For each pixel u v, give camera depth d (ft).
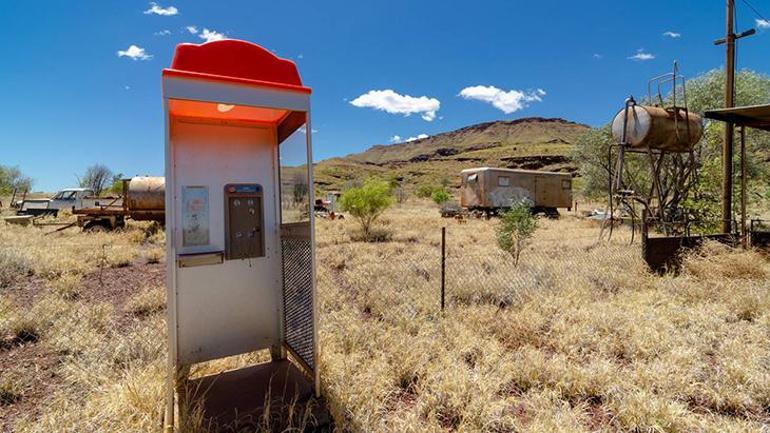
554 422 8.43
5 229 45.37
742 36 27.68
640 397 9.02
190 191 9.95
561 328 13.44
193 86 8.04
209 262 9.93
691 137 31.94
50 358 12.16
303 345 9.89
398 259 27.66
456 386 9.70
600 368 10.46
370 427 8.41
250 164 10.66
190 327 10.06
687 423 8.37
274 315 11.11
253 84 8.50
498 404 9.15
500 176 69.41
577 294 17.52
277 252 11.08
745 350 11.41
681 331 13.24
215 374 10.35
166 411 8.32
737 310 15.20
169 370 8.11
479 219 63.62
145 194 46.01
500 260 24.86
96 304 17.47
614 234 40.57
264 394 9.32
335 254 30.66
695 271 20.39
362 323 14.42
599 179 62.85
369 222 45.01
